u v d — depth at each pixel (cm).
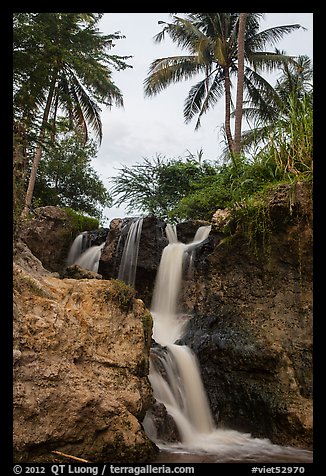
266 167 866
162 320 923
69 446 473
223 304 833
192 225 1123
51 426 461
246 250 816
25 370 465
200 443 637
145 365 583
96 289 578
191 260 952
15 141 649
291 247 755
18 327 478
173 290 962
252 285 802
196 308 886
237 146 1677
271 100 2111
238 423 698
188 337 816
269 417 670
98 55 1591
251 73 2134
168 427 624
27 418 450
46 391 468
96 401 492
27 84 1027
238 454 586
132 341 572
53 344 495
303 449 618
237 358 728
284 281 763
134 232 1071
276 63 2092
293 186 751
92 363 525
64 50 1138
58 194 2427
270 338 729
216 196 1207
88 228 1327
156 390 666
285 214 757
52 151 2348
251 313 782
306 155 779
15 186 600
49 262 1162
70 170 2530
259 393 694
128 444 502
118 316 578
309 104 834
